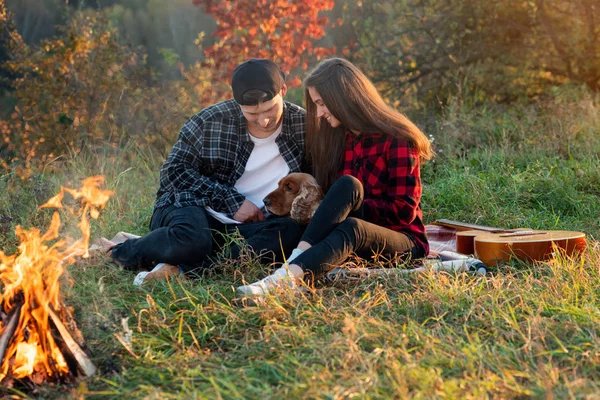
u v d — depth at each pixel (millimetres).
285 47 8695
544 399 2350
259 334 2967
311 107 3959
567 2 9078
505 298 3307
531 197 5691
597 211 5328
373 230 3598
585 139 7188
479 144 7324
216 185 4070
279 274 3367
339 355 2703
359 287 3518
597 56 9133
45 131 7277
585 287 3459
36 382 2645
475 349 2691
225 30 8703
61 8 11000
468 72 9547
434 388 2383
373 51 10078
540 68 9484
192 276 3783
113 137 7602
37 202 5414
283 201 3916
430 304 3262
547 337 2902
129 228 5109
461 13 9492
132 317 3207
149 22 12273
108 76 7852
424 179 6484
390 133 3783
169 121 7859
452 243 4703
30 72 8633
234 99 4023
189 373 2623
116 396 2525
